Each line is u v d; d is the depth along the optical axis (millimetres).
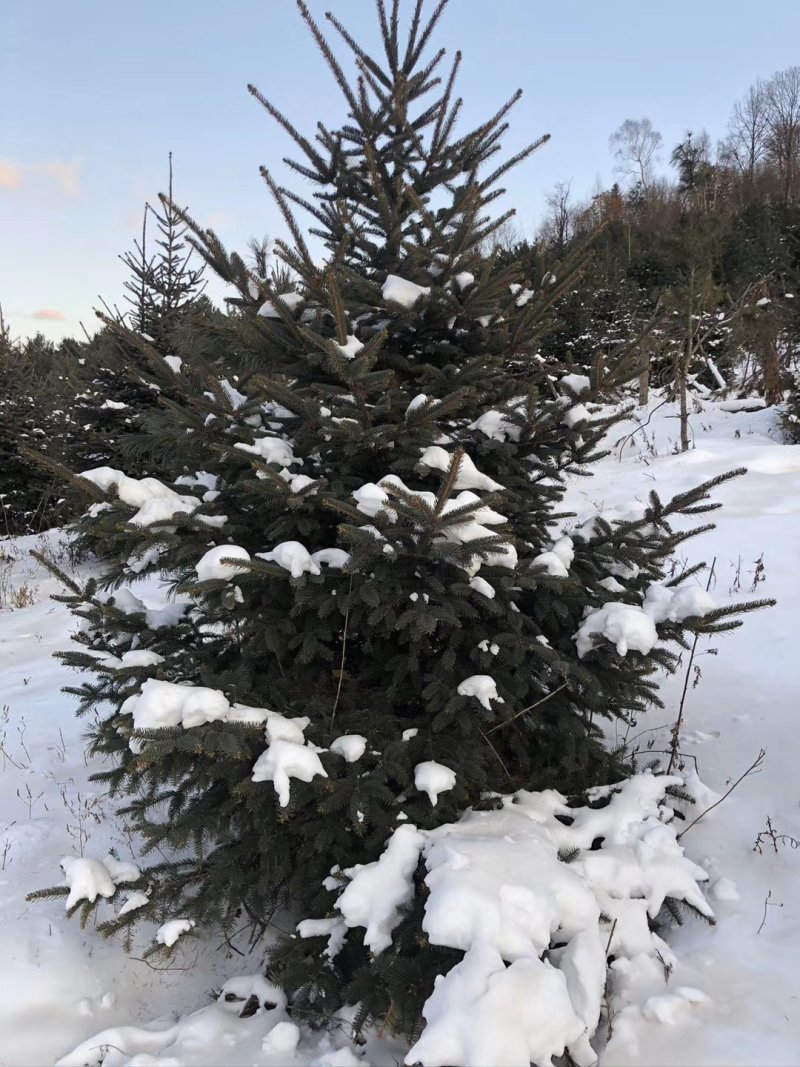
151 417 3561
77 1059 2504
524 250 10977
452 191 3500
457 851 2510
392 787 2973
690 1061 2289
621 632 2871
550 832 2938
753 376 13750
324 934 2693
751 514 7586
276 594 3008
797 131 43812
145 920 3061
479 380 3303
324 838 2660
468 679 2936
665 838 2982
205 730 2457
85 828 3836
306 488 2885
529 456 3484
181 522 2820
